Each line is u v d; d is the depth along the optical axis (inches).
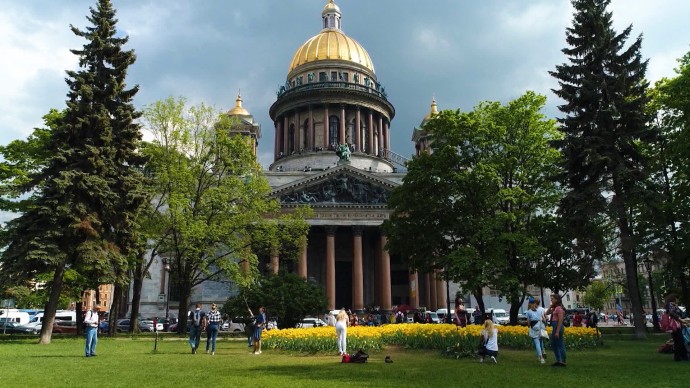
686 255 1627.7
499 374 681.6
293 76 4404.5
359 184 3184.1
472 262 1583.4
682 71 1624.0
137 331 2053.4
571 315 2696.9
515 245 1608.0
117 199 1503.4
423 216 1791.3
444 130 1765.5
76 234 1393.9
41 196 1441.9
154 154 1923.0
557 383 594.2
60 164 1419.8
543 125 1726.1
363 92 4138.8
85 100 1512.1
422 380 625.6
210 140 2033.7
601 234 1644.9
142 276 2044.8
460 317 1214.9
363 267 3422.7
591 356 943.0
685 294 1752.0
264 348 1174.3
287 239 2175.2
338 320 955.3
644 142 1664.6
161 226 1909.4
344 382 607.8
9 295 1406.3
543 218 1702.8
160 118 1962.4
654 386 565.6
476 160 1738.4
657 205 1477.6
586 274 1673.2
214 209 1964.8
